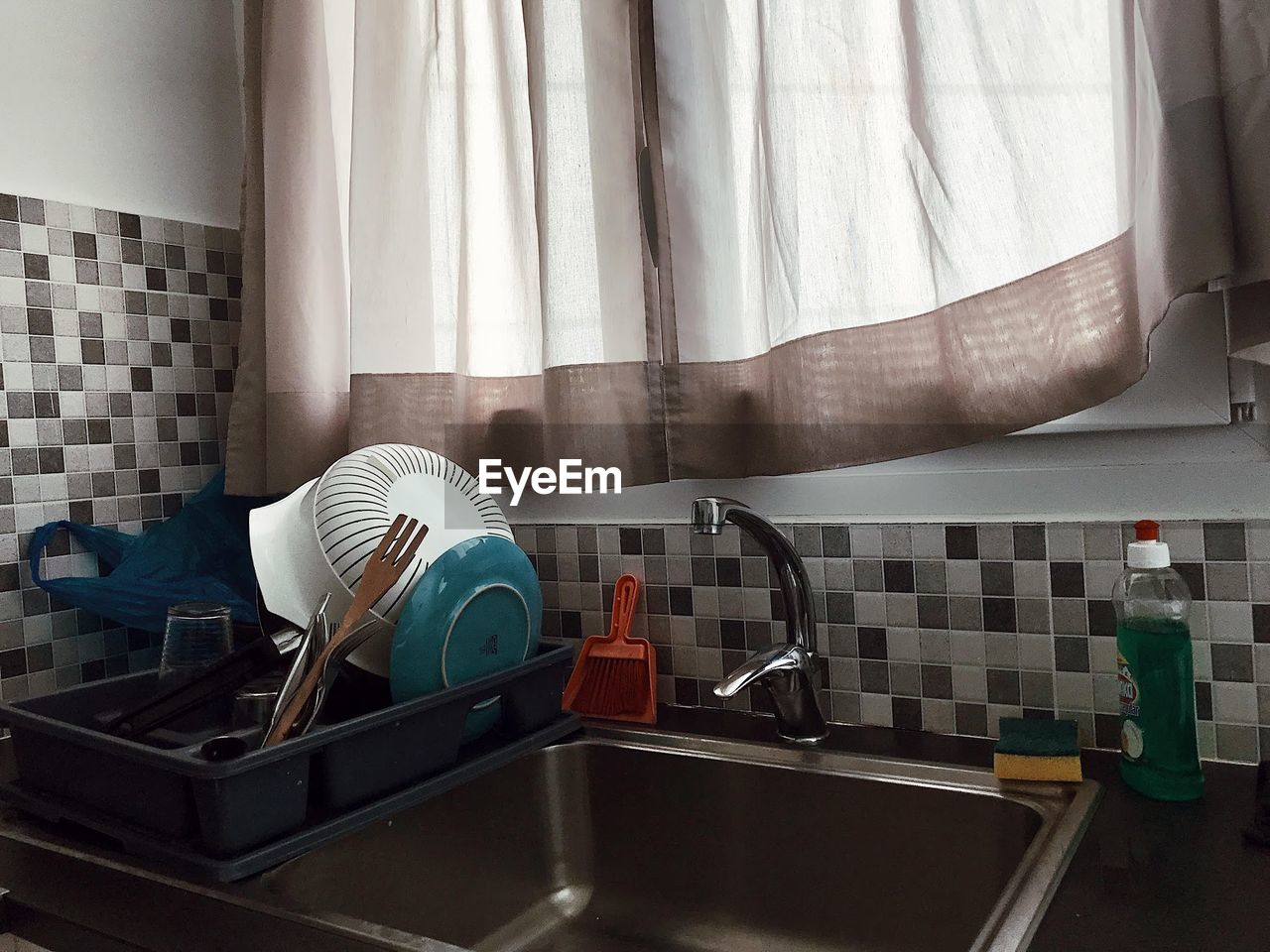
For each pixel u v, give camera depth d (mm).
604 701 1071
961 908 796
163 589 1188
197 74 1428
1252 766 816
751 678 887
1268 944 538
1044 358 826
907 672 961
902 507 981
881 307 903
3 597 1152
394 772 815
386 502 946
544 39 1083
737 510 897
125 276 1306
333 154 1310
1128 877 629
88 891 706
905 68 872
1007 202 831
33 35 1225
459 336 1187
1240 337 752
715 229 1029
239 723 963
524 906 926
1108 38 798
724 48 1025
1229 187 700
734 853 914
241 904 631
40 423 1198
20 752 874
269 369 1254
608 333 1061
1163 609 781
